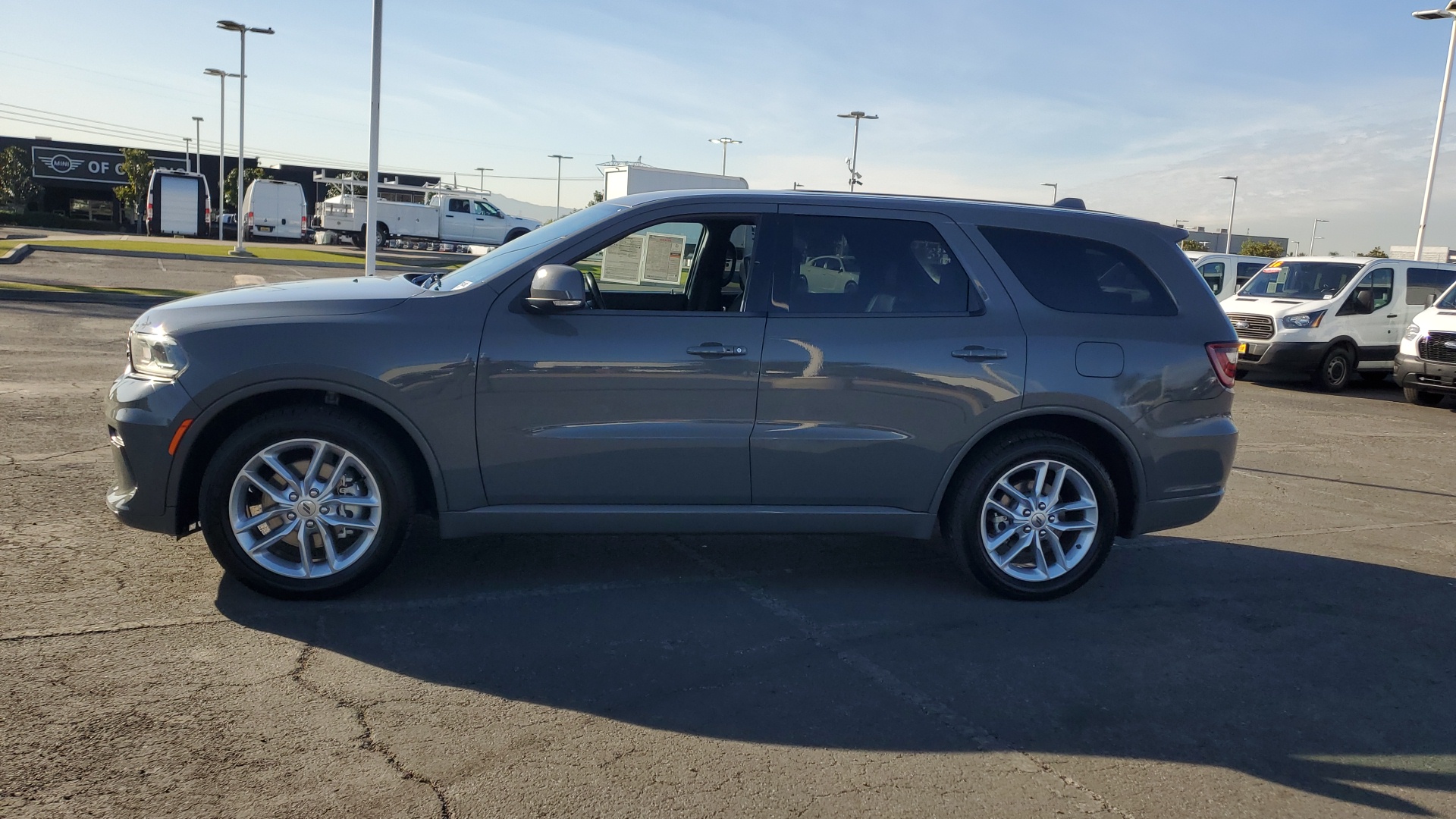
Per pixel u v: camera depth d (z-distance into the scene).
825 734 3.42
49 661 3.60
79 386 9.10
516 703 3.52
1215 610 4.91
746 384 4.48
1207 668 4.18
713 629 4.32
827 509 4.68
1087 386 4.74
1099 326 4.82
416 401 4.25
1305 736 3.60
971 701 3.74
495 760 3.12
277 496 4.23
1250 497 7.51
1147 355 4.84
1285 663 4.28
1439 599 5.25
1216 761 3.38
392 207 40.88
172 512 4.20
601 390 4.39
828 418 4.56
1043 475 4.79
